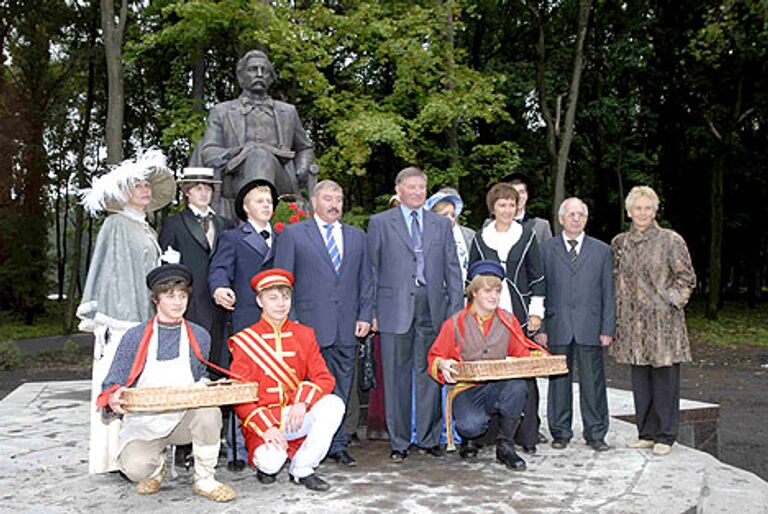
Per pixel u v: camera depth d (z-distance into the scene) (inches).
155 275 165.3
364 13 560.4
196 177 196.1
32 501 162.1
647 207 208.8
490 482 174.6
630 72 887.7
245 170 280.7
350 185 981.2
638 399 211.5
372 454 204.4
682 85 927.7
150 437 162.1
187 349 167.3
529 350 199.6
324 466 190.5
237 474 183.9
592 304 211.8
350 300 194.4
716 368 560.4
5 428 244.7
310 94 679.7
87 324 180.2
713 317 875.4
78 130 1138.0
